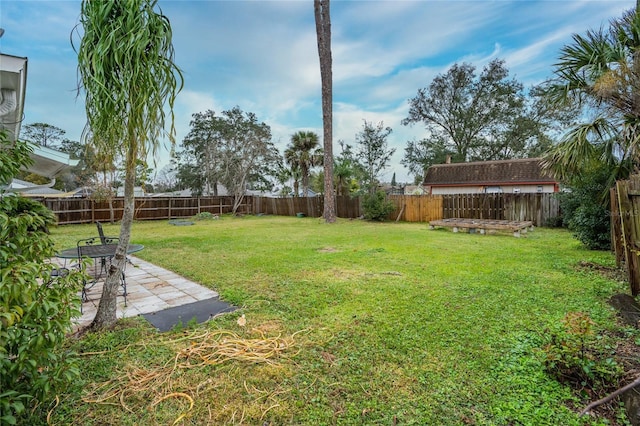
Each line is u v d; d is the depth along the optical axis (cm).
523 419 179
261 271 519
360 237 896
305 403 199
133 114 251
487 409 188
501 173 1788
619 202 368
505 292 390
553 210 1049
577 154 536
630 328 281
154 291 428
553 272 474
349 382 219
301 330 300
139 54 247
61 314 169
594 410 184
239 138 2047
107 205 1449
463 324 303
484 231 945
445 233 959
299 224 1305
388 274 490
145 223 1459
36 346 152
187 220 1578
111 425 182
